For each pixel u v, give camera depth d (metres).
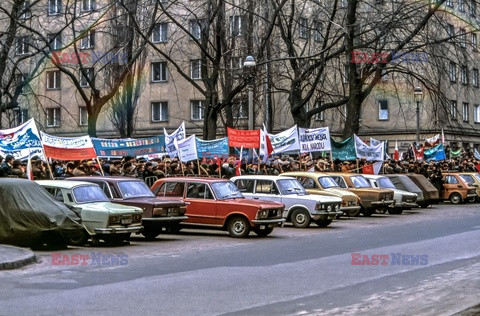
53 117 59.19
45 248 17.02
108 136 59.12
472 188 37.91
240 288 10.95
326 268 13.12
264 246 17.39
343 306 9.52
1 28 48.09
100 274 12.52
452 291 10.62
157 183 21.39
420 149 39.88
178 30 45.06
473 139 60.34
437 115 36.06
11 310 9.16
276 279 11.83
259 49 34.91
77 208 17.50
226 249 16.80
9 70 40.56
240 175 25.34
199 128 56.44
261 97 44.19
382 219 26.84
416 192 32.56
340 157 33.28
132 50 38.44
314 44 44.59
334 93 40.50
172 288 10.94
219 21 34.56
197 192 20.77
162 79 58.00
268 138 28.58
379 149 34.16
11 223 16.47
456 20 44.22
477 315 8.59
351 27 34.03
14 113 46.38
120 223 17.42
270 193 23.59
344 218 27.47
